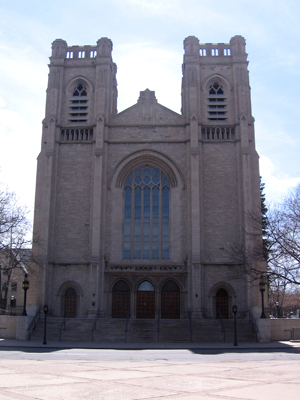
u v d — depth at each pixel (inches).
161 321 1716.3
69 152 2169.0
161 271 2016.5
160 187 2151.8
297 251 1750.7
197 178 2057.1
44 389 426.6
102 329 1647.4
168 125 2180.1
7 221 1888.5
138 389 433.4
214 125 2172.7
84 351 1156.5
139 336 1588.3
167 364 737.6
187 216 2047.2
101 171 2092.8
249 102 2191.2
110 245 2059.5
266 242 1897.1
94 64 2295.8
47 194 2074.3
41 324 1708.9
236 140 2132.1
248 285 1931.6
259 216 1913.1
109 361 808.3
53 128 2165.4
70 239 2063.2
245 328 1690.5
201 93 2237.9
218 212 2058.3
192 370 624.4
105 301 2000.5
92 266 1977.1
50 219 2064.5
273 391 426.3
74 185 2127.2
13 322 1651.1
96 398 381.1
